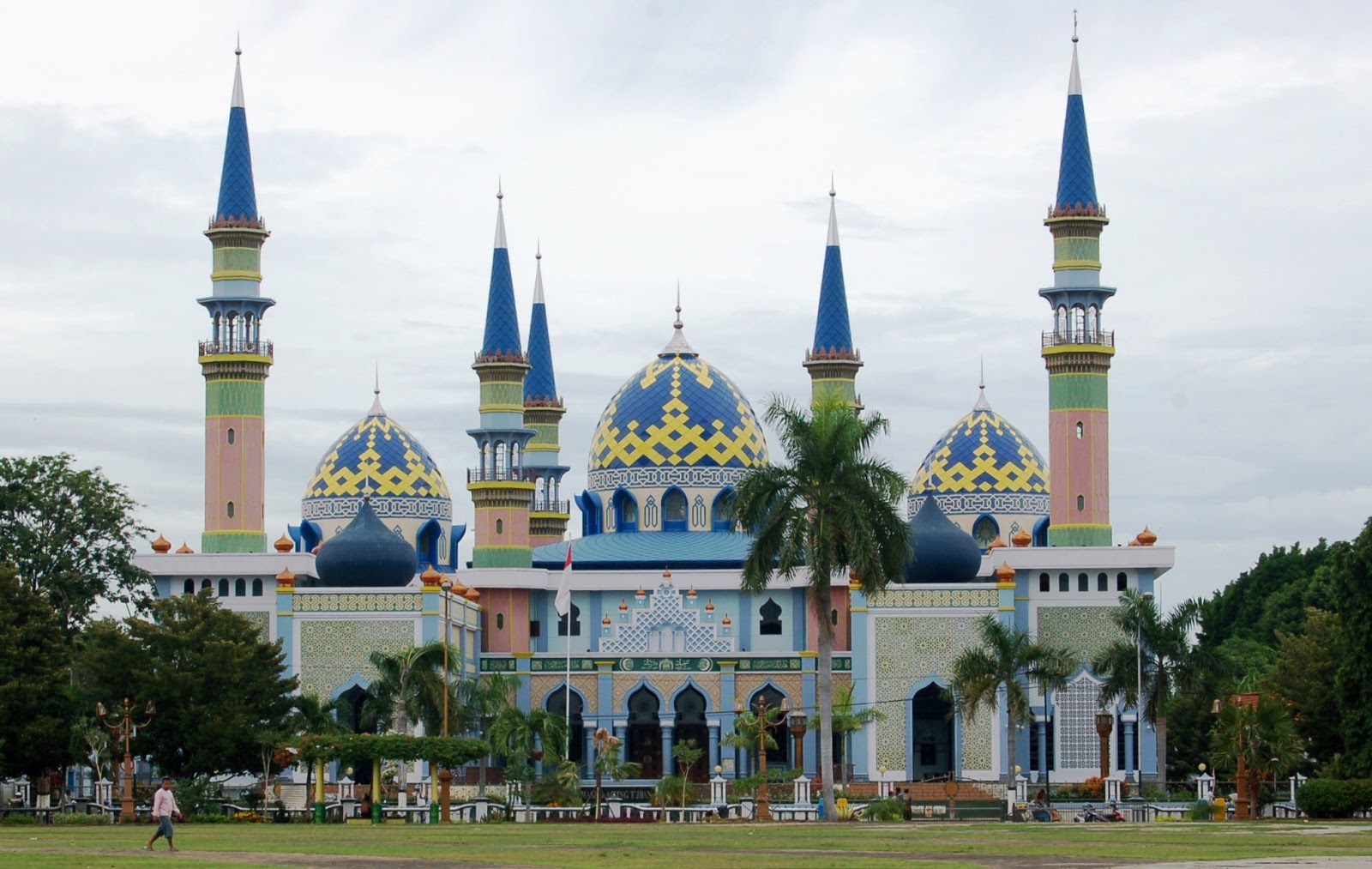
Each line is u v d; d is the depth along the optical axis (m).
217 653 102.00
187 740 100.44
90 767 110.38
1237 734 97.31
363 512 122.62
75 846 64.50
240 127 123.62
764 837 70.81
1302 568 171.25
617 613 128.75
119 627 103.12
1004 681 108.00
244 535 122.50
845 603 127.19
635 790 117.69
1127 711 117.69
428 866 53.00
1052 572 120.44
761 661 123.69
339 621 118.00
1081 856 56.66
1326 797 92.50
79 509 120.19
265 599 120.75
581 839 69.88
